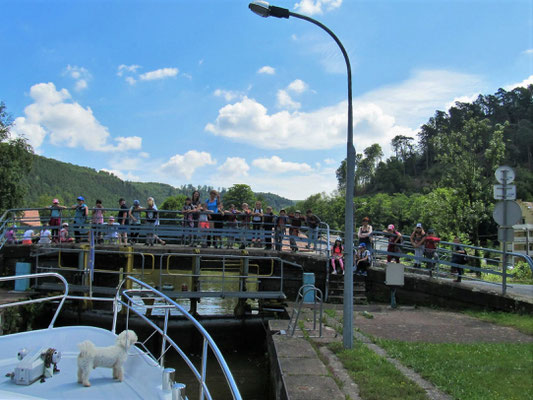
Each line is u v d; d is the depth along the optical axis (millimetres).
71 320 14422
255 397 9641
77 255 15930
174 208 103375
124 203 16391
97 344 5691
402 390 6188
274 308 14711
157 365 5219
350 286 8383
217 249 14539
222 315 14766
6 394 3629
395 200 88188
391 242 16250
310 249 16359
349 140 8633
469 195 28141
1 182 32344
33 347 5469
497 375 6789
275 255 15039
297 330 9773
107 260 15672
